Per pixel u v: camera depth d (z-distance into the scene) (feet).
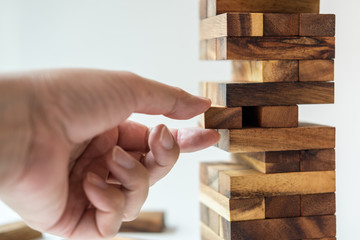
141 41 2.58
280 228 1.40
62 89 1.04
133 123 1.31
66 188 1.08
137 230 2.11
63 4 2.65
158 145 1.16
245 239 1.38
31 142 1.01
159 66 2.57
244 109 1.47
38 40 2.69
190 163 2.54
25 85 1.02
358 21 1.86
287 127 1.39
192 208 2.51
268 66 1.37
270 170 1.39
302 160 1.40
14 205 1.07
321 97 1.39
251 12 1.40
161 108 1.20
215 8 1.39
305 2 1.41
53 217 1.10
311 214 1.41
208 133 1.27
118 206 1.09
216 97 1.42
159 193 2.56
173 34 2.54
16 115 0.99
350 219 1.94
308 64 1.38
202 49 1.52
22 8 2.68
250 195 1.38
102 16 2.60
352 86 1.90
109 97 1.09
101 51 2.62
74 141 1.09
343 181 1.98
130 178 1.11
